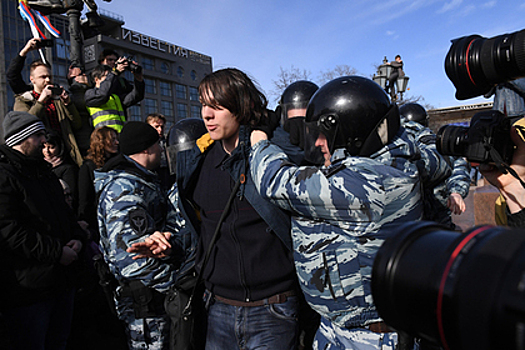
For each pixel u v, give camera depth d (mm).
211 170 1766
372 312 1283
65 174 3348
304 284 1389
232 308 1634
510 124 1243
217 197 1714
